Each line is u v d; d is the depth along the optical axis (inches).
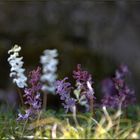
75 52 489.4
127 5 532.7
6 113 220.7
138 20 529.3
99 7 526.3
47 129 168.9
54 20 515.5
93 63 487.5
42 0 522.9
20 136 175.0
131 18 529.3
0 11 513.0
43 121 172.6
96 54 496.1
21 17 514.0
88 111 216.8
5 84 460.8
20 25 510.3
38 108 181.8
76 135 158.9
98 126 166.1
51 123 181.9
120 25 521.0
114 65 495.2
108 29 515.5
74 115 175.8
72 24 514.3
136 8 533.3
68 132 159.6
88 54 492.1
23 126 182.1
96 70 483.8
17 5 518.3
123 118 221.3
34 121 181.2
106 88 273.7
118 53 504.4
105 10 525.0
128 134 162.6
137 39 518.0
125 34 517.7
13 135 178.4
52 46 490.6
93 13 521.7
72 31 510.0
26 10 517.7
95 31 512.4
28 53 484.1
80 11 521.3
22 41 498.3
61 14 518.6
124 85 221.6
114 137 157.6
